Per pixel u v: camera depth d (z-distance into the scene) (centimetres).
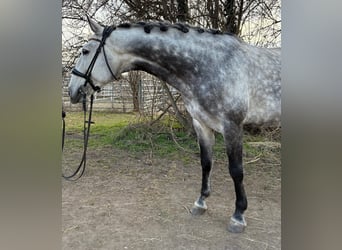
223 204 229
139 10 335
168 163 331
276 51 198
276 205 226
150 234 184
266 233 182
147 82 391
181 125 394
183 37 175
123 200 240
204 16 342
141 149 370
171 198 244
